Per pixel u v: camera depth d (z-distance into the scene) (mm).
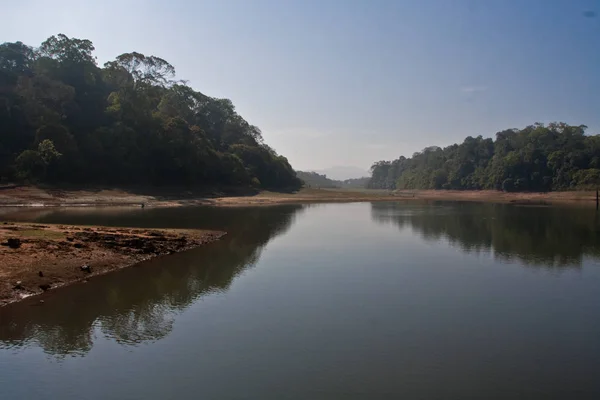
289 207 84188
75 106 86062
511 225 52906
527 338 15578
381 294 20922
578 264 28469
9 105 77375
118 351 14062
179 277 23141
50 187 70062
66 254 23469
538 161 150625
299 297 20188
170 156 93562
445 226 51375
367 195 140750
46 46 93375
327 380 12297
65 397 11305
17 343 14570
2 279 18953
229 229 43906
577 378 12594
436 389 11883
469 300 20094
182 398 11273
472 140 195000
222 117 148625
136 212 58000
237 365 13156
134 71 116562
